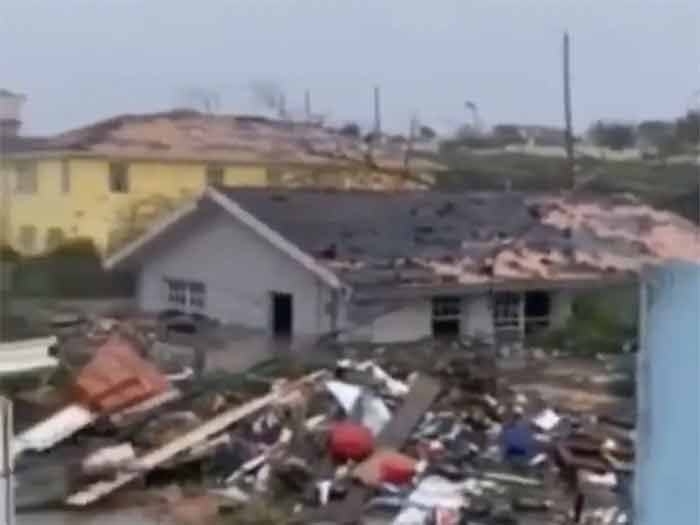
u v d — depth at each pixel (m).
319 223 39.78
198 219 40.69
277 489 22.55
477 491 21.98
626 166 56.38
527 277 38.06
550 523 20.27
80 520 21.00
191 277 41.22
